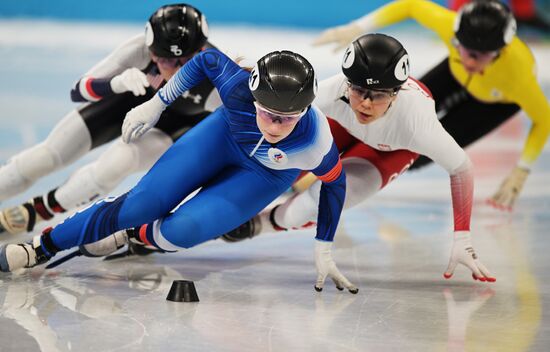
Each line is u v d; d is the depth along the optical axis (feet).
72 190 45.88
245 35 147.43
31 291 39.27
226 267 45.96
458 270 46.70
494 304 40.09
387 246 52.24
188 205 39.96
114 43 135.03
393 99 39.96
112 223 39.45
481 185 72.02
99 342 32.40
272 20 161.17
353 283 43.29
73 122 47.93
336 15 162.81
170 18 43.27
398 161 47.01
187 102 47.44
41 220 47.24
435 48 146.41
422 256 49.80
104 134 48.75
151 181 39.86
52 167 47.98
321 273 40.81
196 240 39.52
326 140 38.11
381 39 38.93
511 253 50.65
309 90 35.22
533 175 76.43
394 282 43.78
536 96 55.98
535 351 33.37
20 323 34.40
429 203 65.92
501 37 50.70
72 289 39.91
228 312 37.17
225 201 39.99
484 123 59.41
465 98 59.57
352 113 42.80
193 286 38.99
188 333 33.88
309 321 36.29
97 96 45.32
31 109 87.71
